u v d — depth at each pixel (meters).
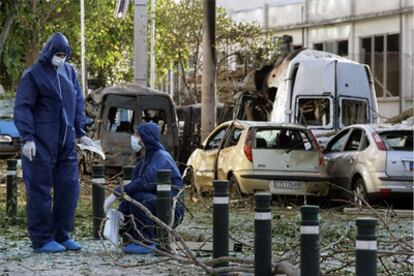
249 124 23.81
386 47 47.19
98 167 15.97
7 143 36.66
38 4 23.30
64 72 14.11
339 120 30.78
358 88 31.16
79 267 12.98
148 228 13.80
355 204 19.70
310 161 23.33
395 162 22.28
